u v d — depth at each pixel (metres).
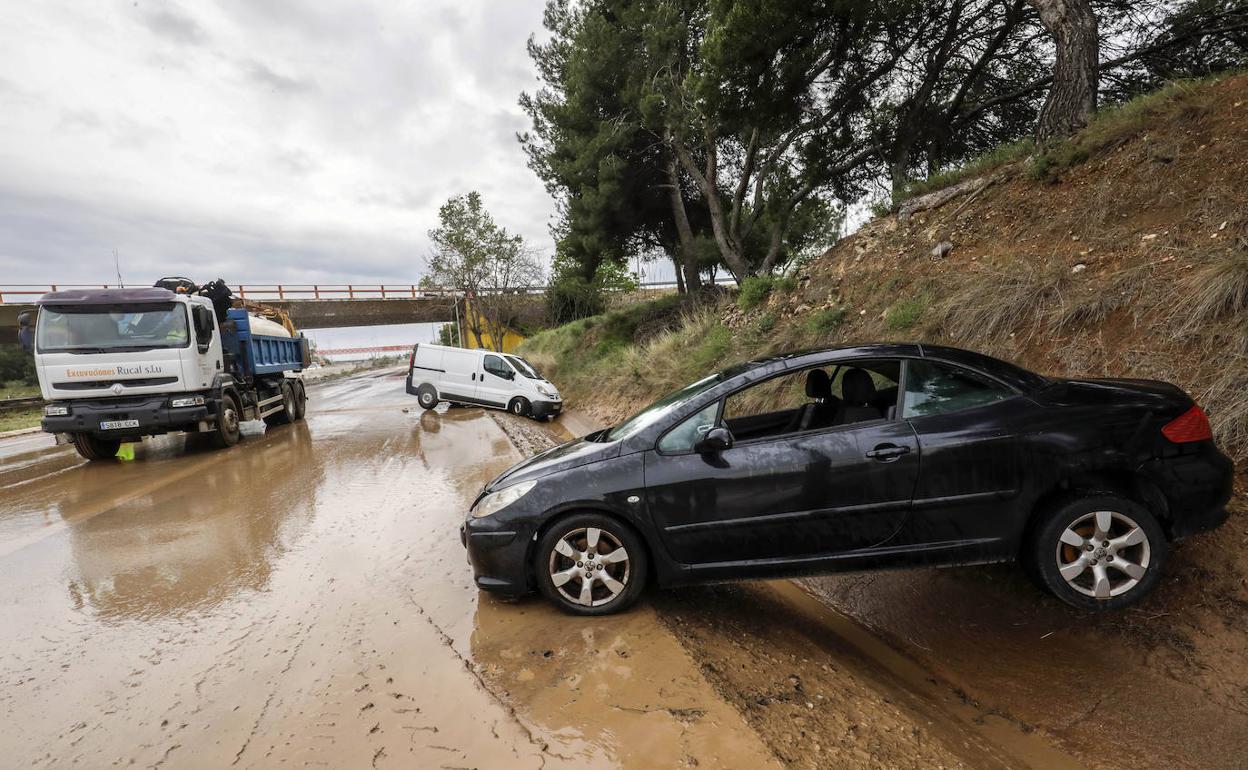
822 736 2.30
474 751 2.21
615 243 19.70
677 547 3.28
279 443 10.44
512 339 38.81
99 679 2.88
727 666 2.81
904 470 3.16
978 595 3.69
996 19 12.65
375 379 35.50
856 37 10.78
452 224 32.31
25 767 2.25
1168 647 2.95
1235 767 2.33
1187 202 5.86
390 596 3.71
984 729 2.62
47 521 5.95
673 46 14.38
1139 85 12.51
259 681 2.78
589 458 3.46
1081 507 3.03
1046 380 3.43
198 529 5.37
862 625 3.60
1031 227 7.36
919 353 3.45
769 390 4.14
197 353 9.04
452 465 7.88
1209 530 3.04
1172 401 3.18
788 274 11.41
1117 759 2.41
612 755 2.15
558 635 3.11
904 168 13.10
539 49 18.95
